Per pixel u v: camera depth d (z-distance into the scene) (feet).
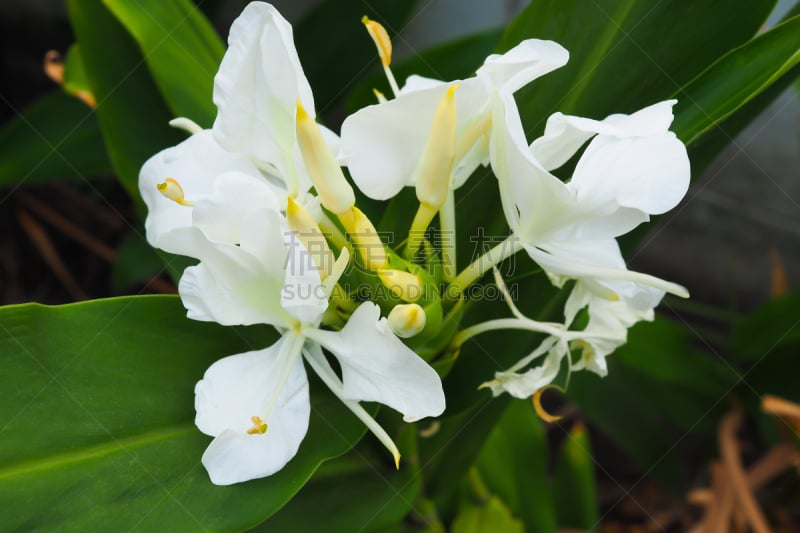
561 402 2.61
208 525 1.29
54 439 1.32
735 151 2.31
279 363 1.30
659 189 1.24
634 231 1.51
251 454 1.27
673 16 1.45
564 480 2.02
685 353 1.96
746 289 2.57
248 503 1.30
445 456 1.63
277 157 1.33
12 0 2.66
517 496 1.88
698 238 2.57
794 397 2.06
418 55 1.89
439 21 2.49
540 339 1.51
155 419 1.35
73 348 1.35
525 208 1.28
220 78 1.28
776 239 2.45
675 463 2.10
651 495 2.48
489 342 1.51
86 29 1.70
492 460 1.89
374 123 1.28
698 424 2.05
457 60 1.90
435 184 1.29
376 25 1.36
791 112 2.22
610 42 1.47
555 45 1.29
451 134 1.26
